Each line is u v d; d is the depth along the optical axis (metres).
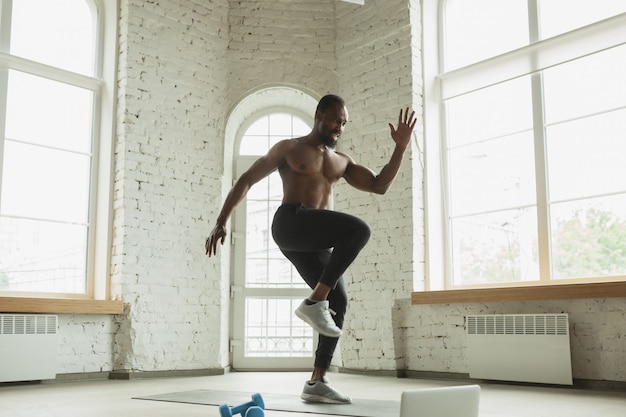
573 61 5.52
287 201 3.59
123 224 5.92
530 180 5.75
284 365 6.81
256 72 6.90
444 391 1.58
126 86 6.08
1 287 5.45
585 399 4.14
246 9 6.97
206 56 6.68
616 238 5.12
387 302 6.22
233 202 3.49
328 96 3.67
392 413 3.25
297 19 7.03
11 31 5.71
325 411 3.32
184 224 6.33
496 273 5.93
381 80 6.56
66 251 5.89
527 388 4.92
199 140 6.53
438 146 6.43
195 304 6.30
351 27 6.88
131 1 6.18
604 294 4.68
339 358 6.59
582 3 5.55
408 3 6.42
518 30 6.02
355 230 3.31
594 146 5.33
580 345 4.97
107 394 4.37
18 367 5.07
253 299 6.92
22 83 5.73
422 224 6.25
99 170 6.13
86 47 6.22
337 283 3.65
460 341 5.74
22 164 5.67
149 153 6.16
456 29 6.53
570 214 5.42
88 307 5.54
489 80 6.08
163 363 6.00
